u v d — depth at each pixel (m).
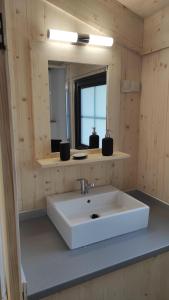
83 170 1.73
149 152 1.81
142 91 1.82
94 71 1.61
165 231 1.40
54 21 1.44
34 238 1.33
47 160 1.52
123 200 1.69
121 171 1.89
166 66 1.58
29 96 1.45
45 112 1.51
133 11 1.65
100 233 1.28
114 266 1.11
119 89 1.72
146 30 1.69
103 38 1.54
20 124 1.45
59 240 1.31
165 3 1.48
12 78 1.38
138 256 1.17
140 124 1.88
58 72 1.50
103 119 1.72
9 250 0.64
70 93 1.57
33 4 1.36
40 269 1.07
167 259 1.33
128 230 1.38
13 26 1.33
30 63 1.41
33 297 0.94
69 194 1.66
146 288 1.29
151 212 1.65
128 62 1.73
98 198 1.67
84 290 1.09
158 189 1.75
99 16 1.55
